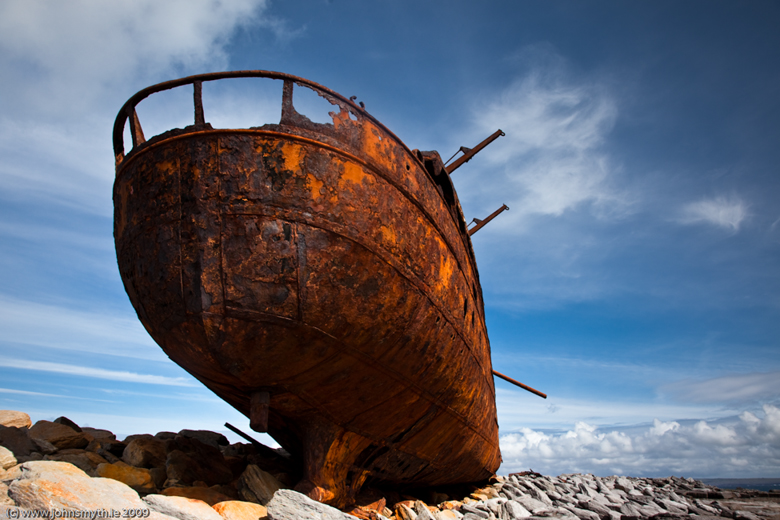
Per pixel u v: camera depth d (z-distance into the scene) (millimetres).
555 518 7402
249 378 5059
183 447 6559
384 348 5312
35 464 4152
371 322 5055
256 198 4543
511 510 7461
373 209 4949
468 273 7094
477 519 6812
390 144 5312
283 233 4566
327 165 4719
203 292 4559
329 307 4758
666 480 16562
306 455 5664
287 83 4809
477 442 8242
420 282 5453
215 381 5500
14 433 5797
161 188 4770
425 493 8891
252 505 4676
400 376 5688
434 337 5805
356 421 5781
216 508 4539
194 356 5062
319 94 4902
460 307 6434
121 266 5445
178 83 4898
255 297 4574
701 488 15281
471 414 7473
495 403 9938
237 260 4543
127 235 5152
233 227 4543
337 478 5730
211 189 4578
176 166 4703
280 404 5422
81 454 5961
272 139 4613
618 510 9508
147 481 5484
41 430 6438
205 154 4613
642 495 12109
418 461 7031
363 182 4914
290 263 4570
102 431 8594
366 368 5352
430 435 6766
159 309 4906
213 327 4637
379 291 5027
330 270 4699
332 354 5039
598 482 14133
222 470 6449
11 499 3738
